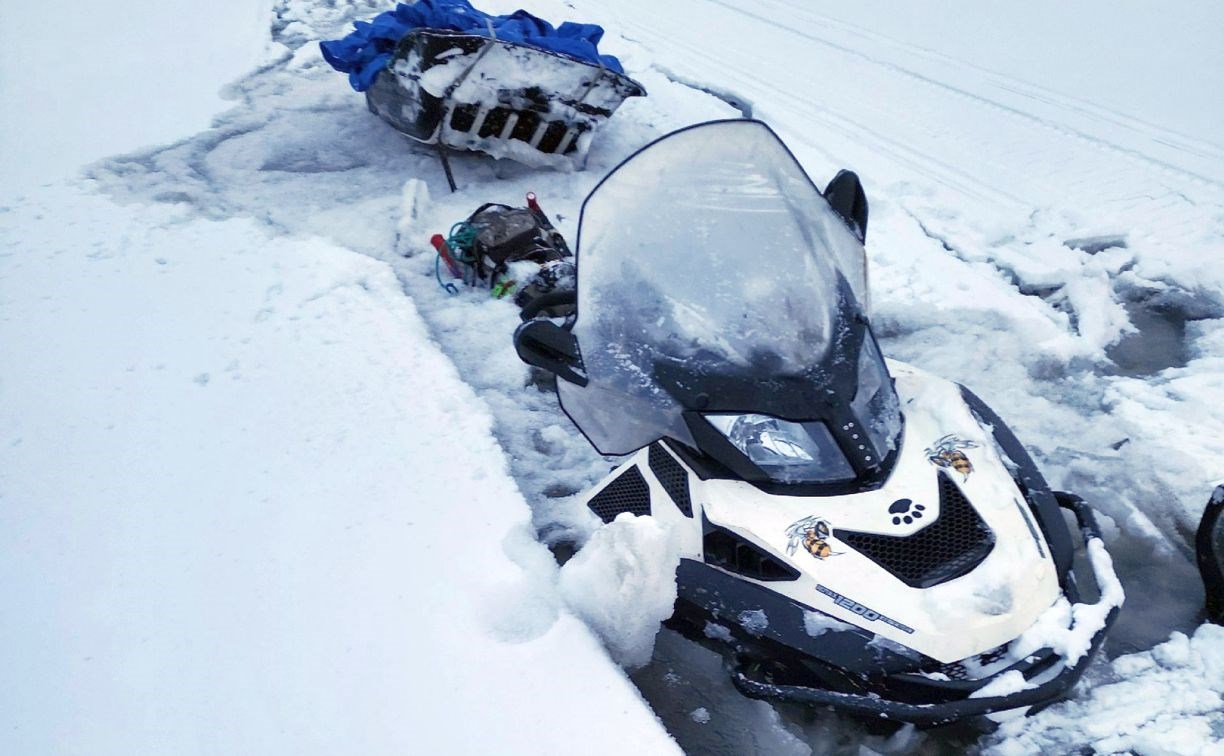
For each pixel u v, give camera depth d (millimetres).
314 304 5383
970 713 2742
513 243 5453
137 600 3576
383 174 6992
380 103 6918
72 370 4902
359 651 3307
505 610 3391
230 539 3830
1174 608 3557
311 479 4129
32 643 3424
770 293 3123
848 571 2871
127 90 8617
